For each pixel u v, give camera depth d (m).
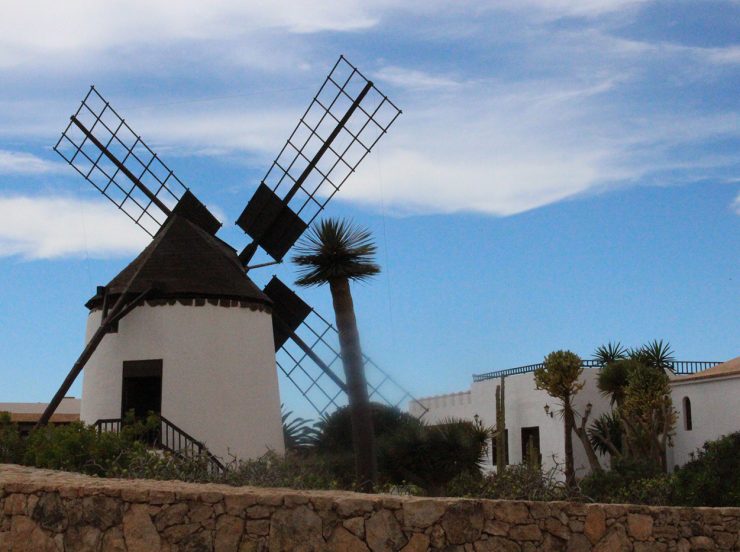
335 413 29.61
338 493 11.82
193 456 19.83
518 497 15.55
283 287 31.05
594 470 31.81
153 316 26.00
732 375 35.12
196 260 27.17
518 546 11.88
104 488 11.44
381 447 24.95
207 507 11.25
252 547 11.15
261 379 26.95
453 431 25.39
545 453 39.94
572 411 34.78
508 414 42.41
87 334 27.48
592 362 42.12
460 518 11.65
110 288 26.69
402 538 11.39
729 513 13.23
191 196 30.86
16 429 19.91
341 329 21.45
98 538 11.33
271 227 31.27
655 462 30.44
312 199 31.23
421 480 24.61
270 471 16.91
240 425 26.08
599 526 12.42
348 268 21.39
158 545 11.19
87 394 26.61
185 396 25.53
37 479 12.24
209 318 26.30
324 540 11.23
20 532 11.65
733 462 26.31
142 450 17.39
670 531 12.88
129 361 25.86
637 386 32.75
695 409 36.66
